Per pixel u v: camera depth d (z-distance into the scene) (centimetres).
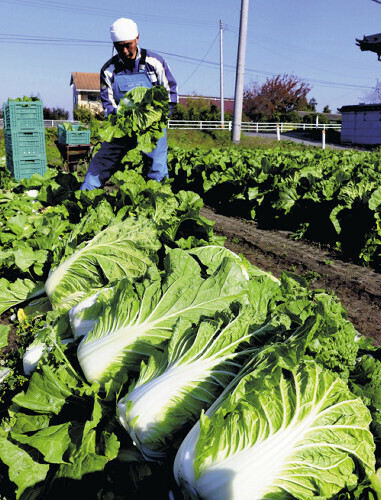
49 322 395
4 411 328
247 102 6456
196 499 210
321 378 228
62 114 4647
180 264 339
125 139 740
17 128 1227
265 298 328
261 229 980
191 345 265
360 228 793
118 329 297
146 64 734
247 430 212
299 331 263
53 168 1562
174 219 481
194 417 246
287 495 202
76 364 319
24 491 242
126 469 250
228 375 259
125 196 615
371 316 538
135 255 415
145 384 257
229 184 1202
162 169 798
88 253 412
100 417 257
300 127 5031
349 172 1125
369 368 275
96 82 6425
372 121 3878
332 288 632
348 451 213
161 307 305
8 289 451
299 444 210
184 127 4297
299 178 1030
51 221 566
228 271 322
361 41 4019
